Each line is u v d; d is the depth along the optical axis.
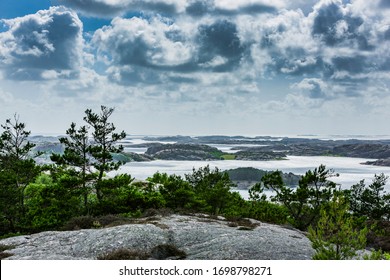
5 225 33.78
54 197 34.69
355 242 14.27
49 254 18.70
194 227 23.78
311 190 34.88
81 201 38.34
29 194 39.81
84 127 38.16
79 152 38.22
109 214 31.64
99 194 37.41
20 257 18.25
